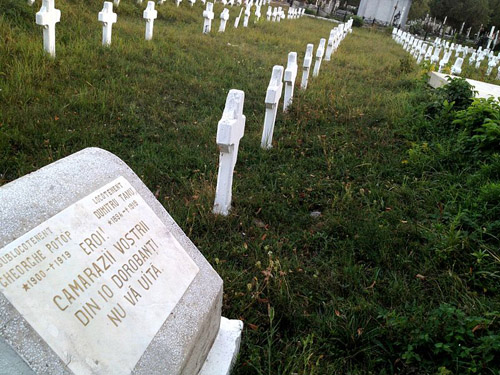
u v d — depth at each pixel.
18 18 8.80
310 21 29.22
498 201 4.38
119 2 13.76
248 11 18.62
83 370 1.70
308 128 6.80
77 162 2.29
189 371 2.28
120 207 2.32
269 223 4.32
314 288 3.43
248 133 6.36
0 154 4.50
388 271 3.65
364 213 4.41
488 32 45.84
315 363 2.77
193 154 5.36
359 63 13.55
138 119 6.11
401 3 43.75
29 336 1.62
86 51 8.16
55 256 1.86
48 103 5.95
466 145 5.80
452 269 3.66
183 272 2.42
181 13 15.92
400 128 6.82
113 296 1.97
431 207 4.61
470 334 2.83
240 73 9.44
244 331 2.98
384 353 2.87
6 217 1.80
